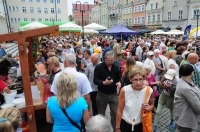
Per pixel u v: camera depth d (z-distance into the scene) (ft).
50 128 15.17
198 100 10.00
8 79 15.89
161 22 155.12
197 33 56.08
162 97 14.78
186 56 17.57
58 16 198.18
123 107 9.59
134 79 9.04
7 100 12.09
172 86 13.85
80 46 34.91
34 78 17.51
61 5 197.36
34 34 10.78
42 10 192.34
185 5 133.39
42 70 21.66
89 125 5.93
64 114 7.84
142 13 174.81
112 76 13.64
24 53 10.96
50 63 13.53
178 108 10.64
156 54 22.29
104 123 5.89
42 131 14.76
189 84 10.48
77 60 25.68
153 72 21.07
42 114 15.75
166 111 18.17
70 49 36.52
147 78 15.65
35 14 190.80
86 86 11.39
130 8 190.80
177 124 10.83
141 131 9.43
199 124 13.64
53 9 196.03
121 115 9.66
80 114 7.99
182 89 10.27
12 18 184.85
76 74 11.25
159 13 156.25
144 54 32.17
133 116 9.27
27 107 11.65
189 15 130.72
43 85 14.55
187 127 10.40
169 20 145.79
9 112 6.77
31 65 20.01
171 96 14.10
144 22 173.37
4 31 138.31
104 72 13.52
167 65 21.50
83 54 24.75
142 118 9.08
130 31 52.95
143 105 9.05
